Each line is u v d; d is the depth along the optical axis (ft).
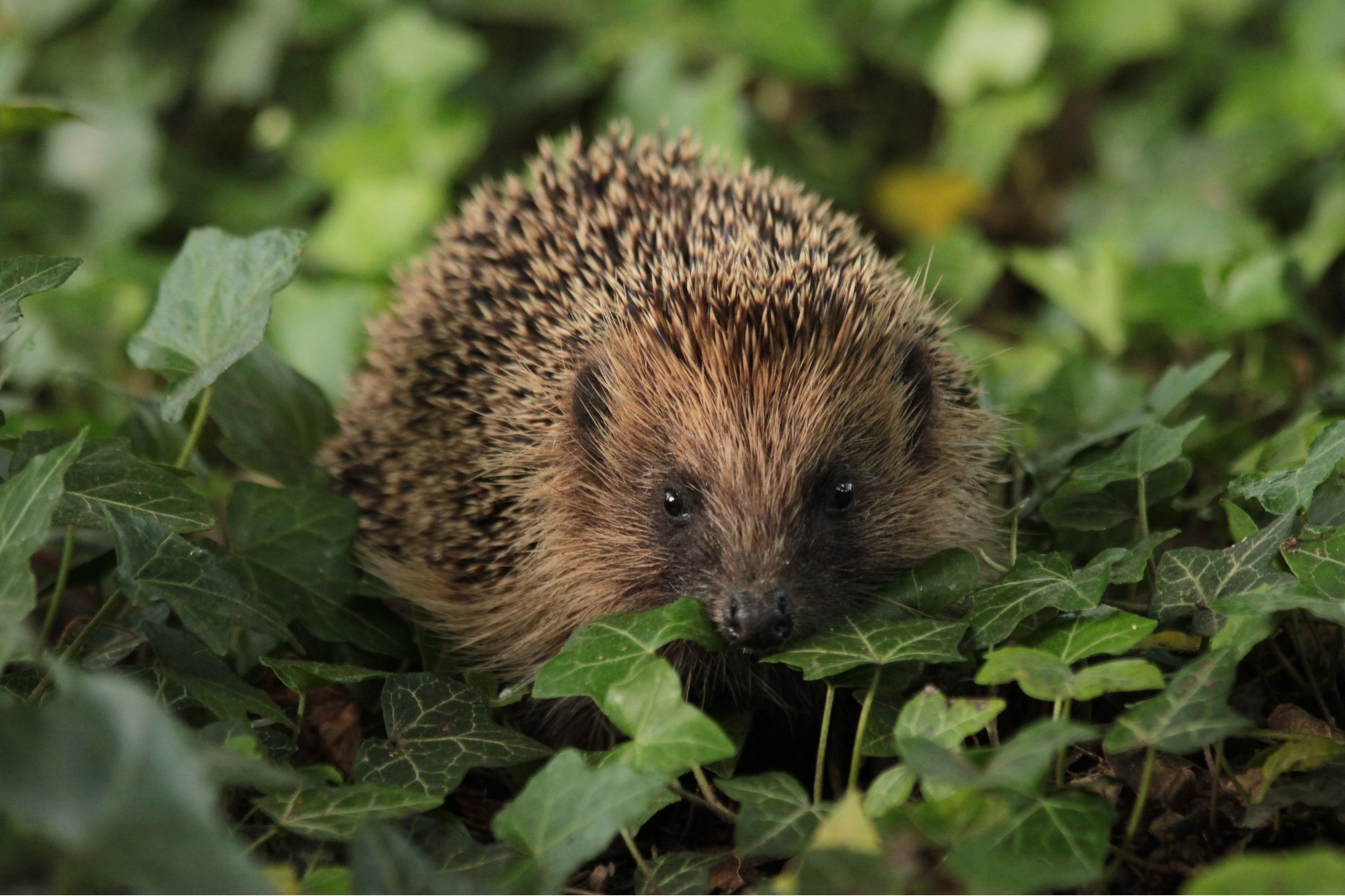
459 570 14.34
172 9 26.05
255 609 10.66
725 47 25.34
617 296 13.56
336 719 12.40
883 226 25.53
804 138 26.30
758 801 9.37
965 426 14.34
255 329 11.46
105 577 12.76
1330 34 25.32
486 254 15.53
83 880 7.14
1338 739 10.10
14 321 10.68
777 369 12.57
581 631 11.25
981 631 10.82
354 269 23.15
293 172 25.94
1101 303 19.36
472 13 26.16
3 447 11.57
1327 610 9.22
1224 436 14.70
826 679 10.89
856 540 13.05
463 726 10.98
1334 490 11.30
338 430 15.89
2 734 6.59
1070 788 9.66
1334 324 19.86
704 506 12.59
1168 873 9.41
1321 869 7.16
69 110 12.85
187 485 12.46
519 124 25.73
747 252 13.32
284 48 26.11
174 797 6.67
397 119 24.48
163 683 10.23
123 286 20.08
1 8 25.98
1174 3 25.70
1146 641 10.46
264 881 6.75
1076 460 13.84
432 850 9.39
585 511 13.61
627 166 16.14
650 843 11.05
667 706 9.61
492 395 14.23
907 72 26.53
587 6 26.05
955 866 7.84
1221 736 8.43
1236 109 24.91
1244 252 21.18
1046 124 26.27
